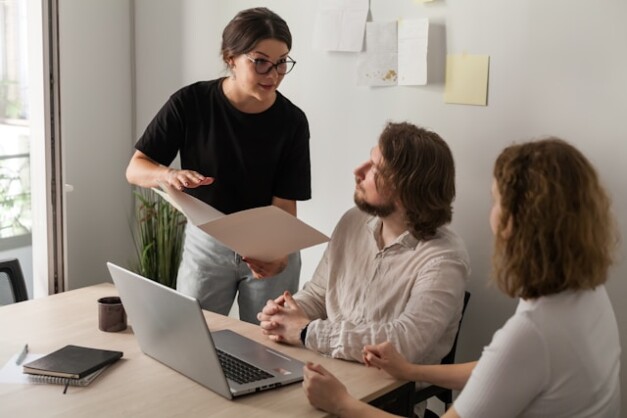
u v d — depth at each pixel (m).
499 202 1.40
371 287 2.08
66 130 3.27
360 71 2.73
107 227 3.50
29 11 2.79
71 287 3.39
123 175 3.54
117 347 1.98
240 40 2.27
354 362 1.91
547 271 1.32
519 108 2.39
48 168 2.85
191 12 3.24
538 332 1.33
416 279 2.01
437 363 2.05
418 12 2.57
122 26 3.43
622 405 2.30
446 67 2.53
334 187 2.90
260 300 2.63
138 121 3.52
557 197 1.31
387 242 2.12
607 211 1.37
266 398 1.69
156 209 3.32
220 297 2.65
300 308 2.10
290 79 2.96
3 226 3.14
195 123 2.48
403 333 1.88
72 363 1.79
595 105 2.25
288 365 1.85
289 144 2.55
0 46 2.98
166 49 3.36
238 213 1.92
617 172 2.23
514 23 2.37
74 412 1.60
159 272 3.21
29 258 3.14
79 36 3.27
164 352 1.84
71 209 3.34
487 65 2.44
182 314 1.68
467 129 2.51
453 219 2.58
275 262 2.33
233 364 1.85
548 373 1.34
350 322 1.97
